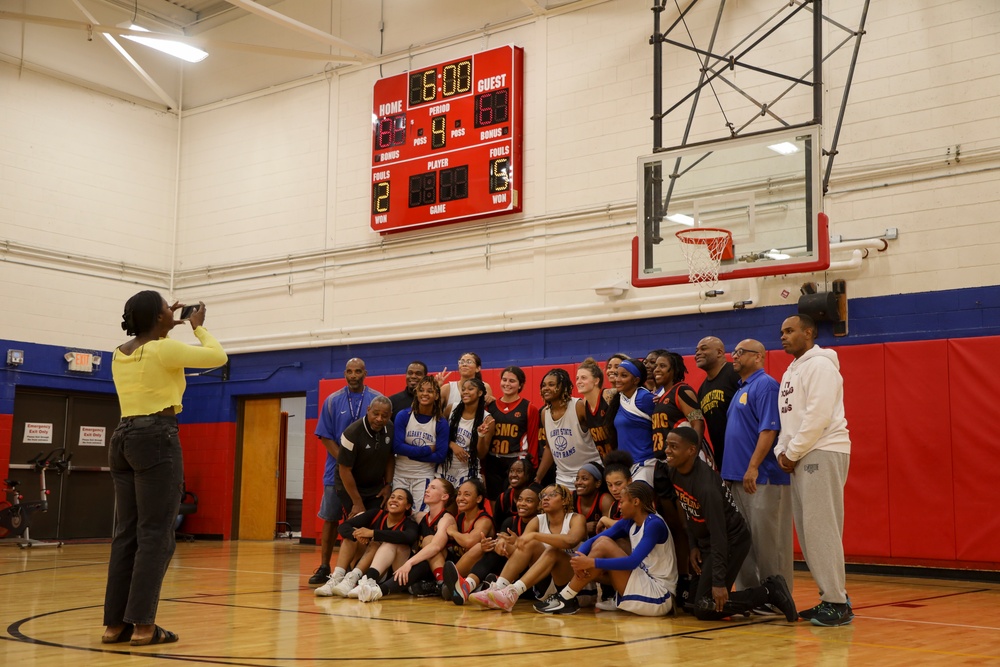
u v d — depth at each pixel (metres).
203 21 14.41
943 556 8.14
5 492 12.10
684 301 9.93
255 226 13.58
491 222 11.42
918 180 8.77
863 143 9.09
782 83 9.52
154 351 4.00
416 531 6.20
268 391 13.18
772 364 9.21
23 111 12.66
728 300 9.69
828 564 4.73
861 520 8.60
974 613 5.52
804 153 7.99
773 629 4.62
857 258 8.88
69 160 13.12
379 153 12.16
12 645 3.98
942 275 8.55
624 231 10.41
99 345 13.27
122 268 13.64
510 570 5.52
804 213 7.91
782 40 9.59
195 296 14.05
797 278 9.30
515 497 5.98
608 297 10.39
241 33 14.01
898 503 8.43
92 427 13.38
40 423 12.77
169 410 4.05
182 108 14.54
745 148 8.30
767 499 4.99
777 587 4.82
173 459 4.00
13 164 12.51
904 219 8.80
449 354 11.62
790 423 4.81
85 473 13.27
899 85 8.94
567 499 5.52
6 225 12.38
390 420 6.55
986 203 8.41
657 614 5.07
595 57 10.84
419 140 11.83
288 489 15.86
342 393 7.28
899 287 8.75
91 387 13.13
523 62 11.36
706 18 10.08
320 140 13.10
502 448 6.33
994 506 7.95
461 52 11.94
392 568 6.33
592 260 10.63
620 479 5.31
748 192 8.22
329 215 12.88
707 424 5.48
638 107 10.47
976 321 8.34
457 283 11.64
